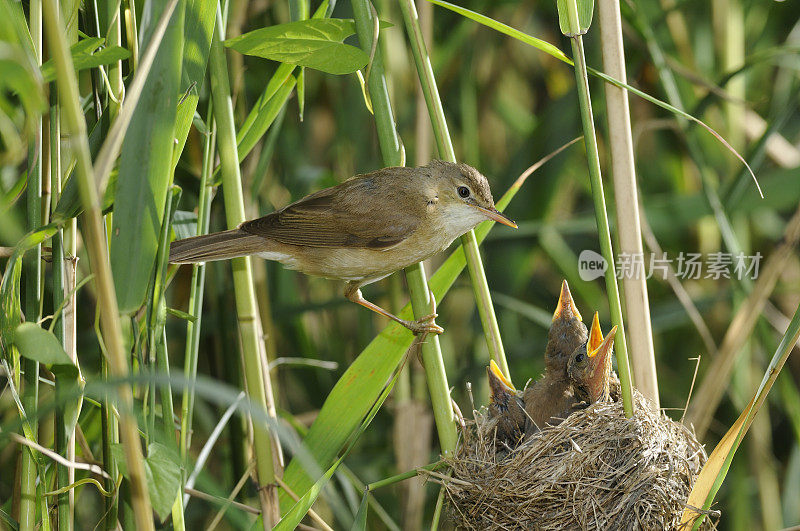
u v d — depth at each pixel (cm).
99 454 795
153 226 514
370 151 1126
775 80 1230
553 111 1098
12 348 539
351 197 750
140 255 511
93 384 390
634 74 1142
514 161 1121
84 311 1026
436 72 1038
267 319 955
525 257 1143
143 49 505
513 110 1280
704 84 853
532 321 1326
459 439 676
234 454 859
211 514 1099
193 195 796
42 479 556
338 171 1130
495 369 701
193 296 628
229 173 624
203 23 561
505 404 712
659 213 1005
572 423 662
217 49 605
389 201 743
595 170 532
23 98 374
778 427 1252
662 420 661
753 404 538
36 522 564
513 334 1161
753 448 1063
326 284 1250
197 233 641
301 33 579
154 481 485
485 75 1261
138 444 417
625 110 644
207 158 641
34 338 477
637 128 887
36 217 545
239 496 843
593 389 727
